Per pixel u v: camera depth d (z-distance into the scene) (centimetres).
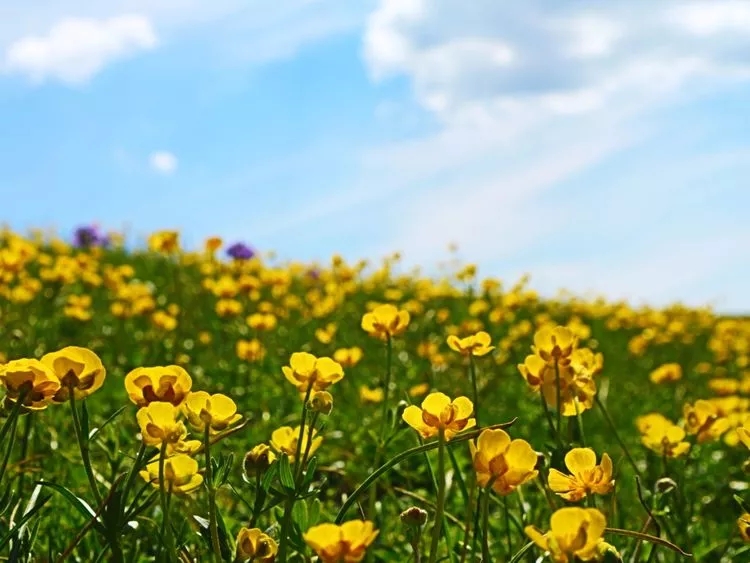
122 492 53
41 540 69
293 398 130
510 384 157
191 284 230
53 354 52
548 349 64
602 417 148
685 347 262
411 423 52
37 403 52
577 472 54
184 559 55
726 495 103
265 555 50
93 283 183
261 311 192
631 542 76
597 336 268
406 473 90
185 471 53
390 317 72
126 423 102
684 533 71
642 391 194
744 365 237
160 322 152
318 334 145
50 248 304
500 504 76
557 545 44
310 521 55
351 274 211
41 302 174
